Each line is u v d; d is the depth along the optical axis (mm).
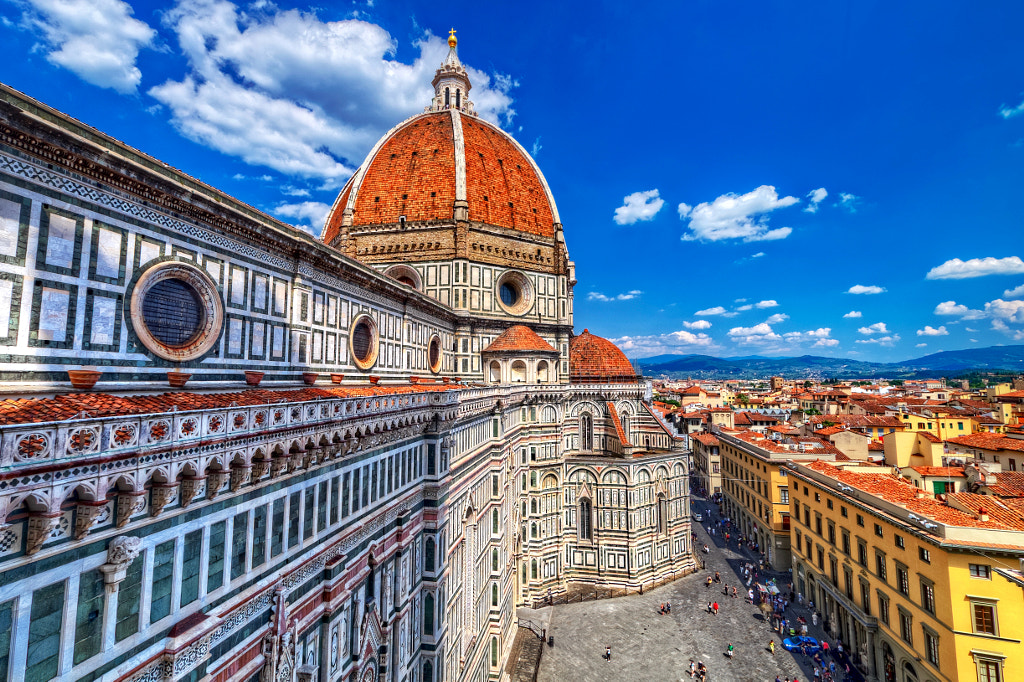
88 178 18422
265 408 19594
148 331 20984
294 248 30750
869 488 53562
